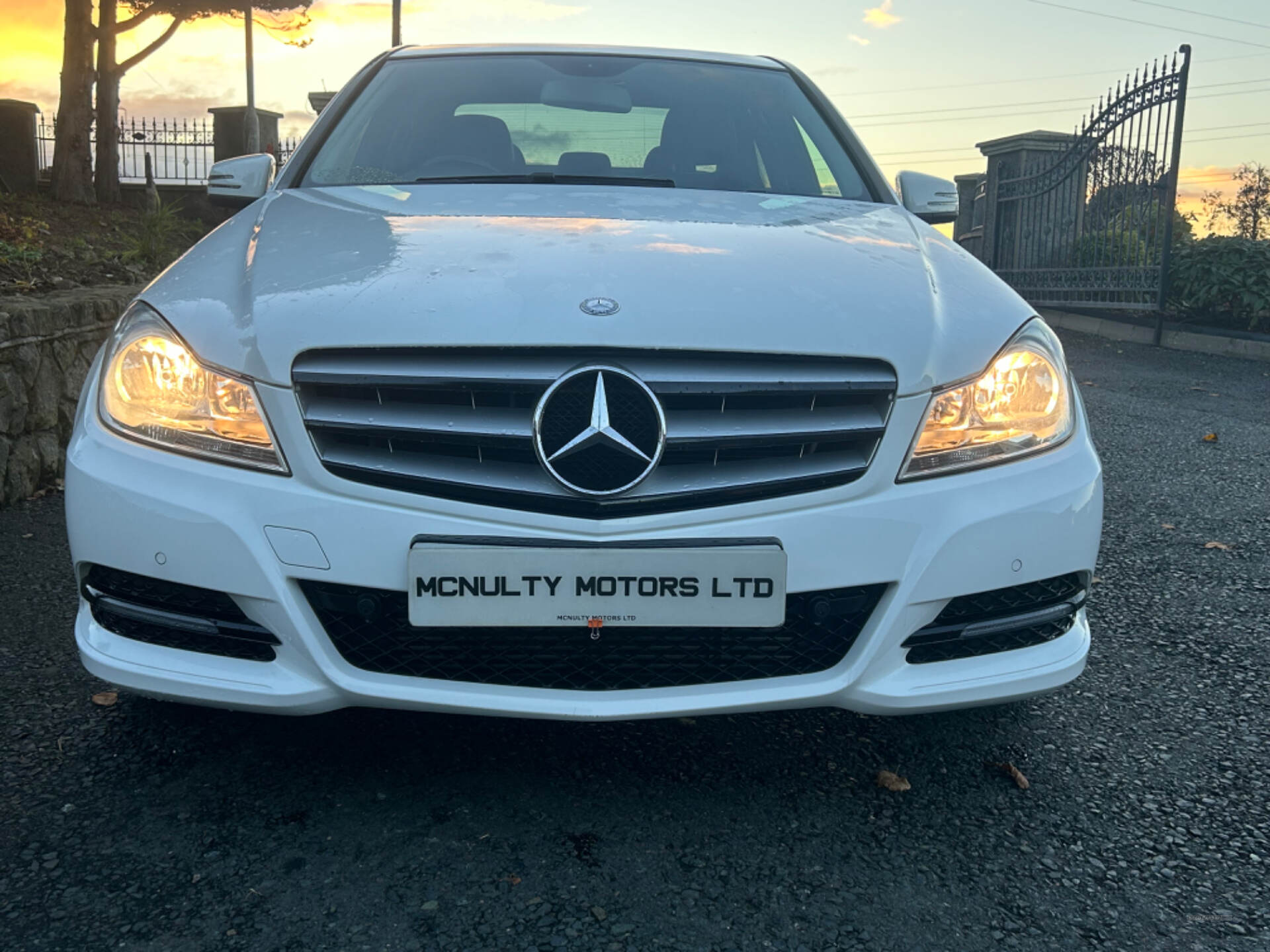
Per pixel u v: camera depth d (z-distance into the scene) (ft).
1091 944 5.46
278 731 7.41
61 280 19.70
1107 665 9.07
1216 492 15.14
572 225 7.62
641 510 6.01
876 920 5.59
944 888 5.89
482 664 6.19
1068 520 6.58
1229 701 8.42
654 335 6.07
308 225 7.79
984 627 6.51
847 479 6.18
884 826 6.49
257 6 66.28
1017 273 41.29
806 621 6.30
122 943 5.23
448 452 6.08
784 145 10.25
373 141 9.89
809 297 6.58
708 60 11.48
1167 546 12.54
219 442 6.15
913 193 10.43
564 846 6.15
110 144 53.67
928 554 6.25
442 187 8.95
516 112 10.19
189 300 6.66
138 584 6.38
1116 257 36.22
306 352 6.08
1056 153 41.52
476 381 5.98
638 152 9.89
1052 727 7.89
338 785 6.74
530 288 6.37
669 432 6.00
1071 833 6.48
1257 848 6.38
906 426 6.27
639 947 5.32
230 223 8.30
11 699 7.81
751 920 5.55
